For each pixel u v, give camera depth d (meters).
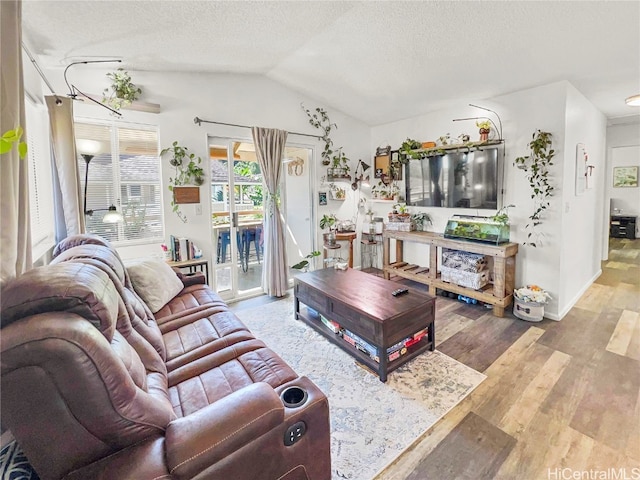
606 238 5.61
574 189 3.31
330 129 4.54
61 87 2.79
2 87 1.13
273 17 2.31
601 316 3.24
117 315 1.36
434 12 2.27
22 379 0.79
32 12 1.84
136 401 0.96
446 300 3.72
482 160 3.59
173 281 2.63
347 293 2.63
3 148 0.78
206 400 1.41
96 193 3.02
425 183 4.23
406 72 3.24
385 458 1.59
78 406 0.85
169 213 3.39
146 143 3.24
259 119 3.90
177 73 3.34
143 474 0.88
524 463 1.55
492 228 3.39
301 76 3.70
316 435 1.20
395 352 2.31
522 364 2.39
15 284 0.94
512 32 2.37
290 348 2.68
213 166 3.73
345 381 2.22
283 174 4.25
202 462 0.93
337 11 2.30
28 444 0.83
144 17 2.06
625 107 3.88
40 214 2.48
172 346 1.87
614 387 2.10
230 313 2.29
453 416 1.87
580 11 2.07
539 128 3.15
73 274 1.09
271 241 3.94
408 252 4.65
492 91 3.37
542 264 3.23
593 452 1.60
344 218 4.91
